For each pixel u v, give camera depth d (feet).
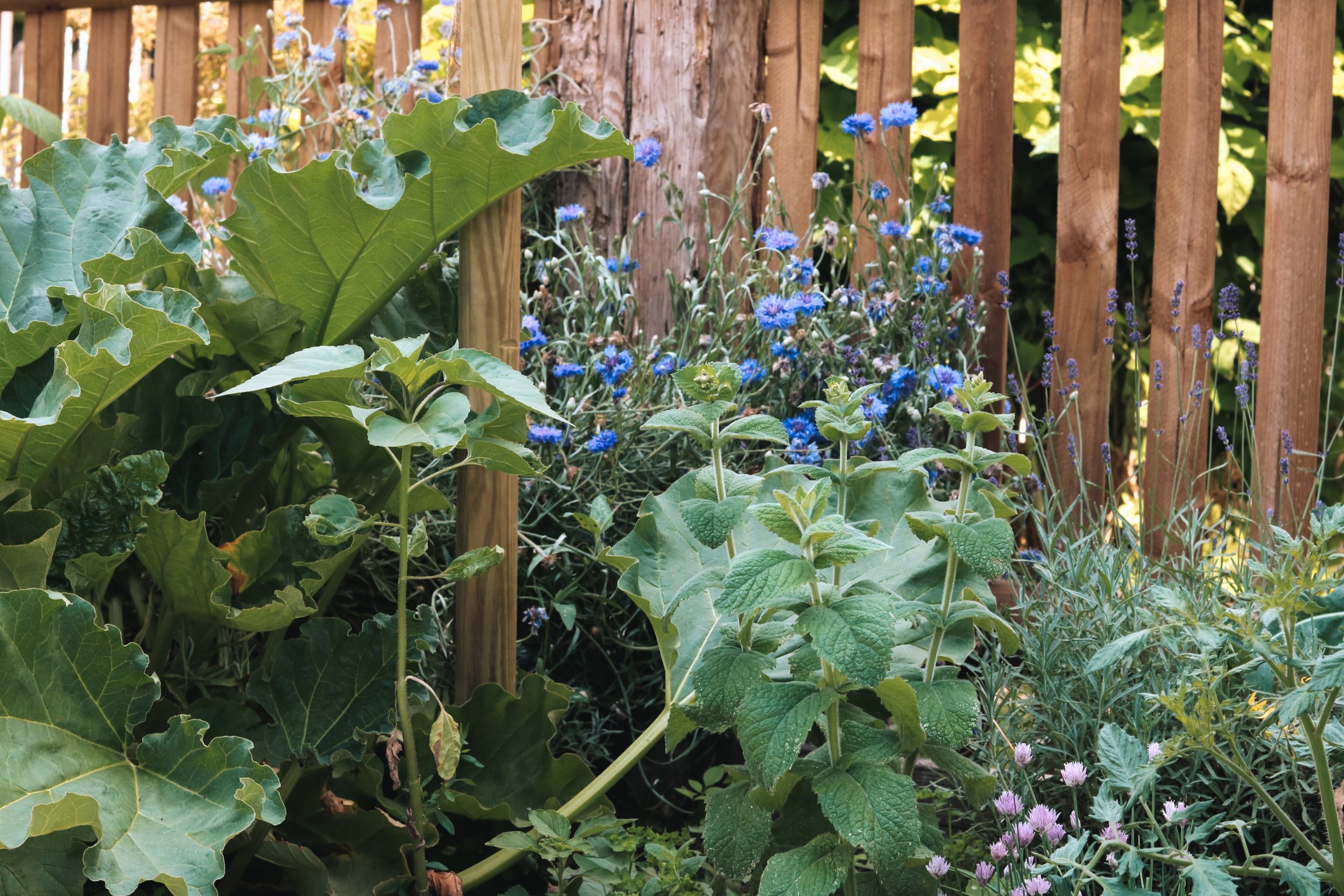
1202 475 7.74
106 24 11.41
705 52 9.43
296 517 5.59
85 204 6.00
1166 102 8.58
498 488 6.20
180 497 6.07
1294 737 5.19
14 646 4.43
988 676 6.49
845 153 12.17
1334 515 4.63
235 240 6.12
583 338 8.63
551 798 5.75
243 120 9.91
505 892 5.57
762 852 5.05
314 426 6.15
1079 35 8.73
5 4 11.50
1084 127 8.75
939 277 8.68
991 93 8.94
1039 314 12.40
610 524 6.23
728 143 9.48
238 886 5.85
